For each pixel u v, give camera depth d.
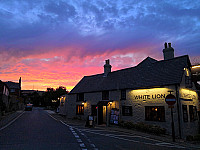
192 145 9.07
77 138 9.17
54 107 50.75
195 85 16.22
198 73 15.27
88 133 11.30
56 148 6.75
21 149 6.43
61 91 46.91
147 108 14.14
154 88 13.92
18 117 22.28
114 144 8.10
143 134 11.80
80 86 24.53
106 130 13.39
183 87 13.58
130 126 14.18
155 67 16.50
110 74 21.89
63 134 10.30
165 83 13.24
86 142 8.23
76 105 22.95
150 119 13.73
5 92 31.19
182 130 11.74
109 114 17.41
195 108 15.09
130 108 15.47
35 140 8.18
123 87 16.61
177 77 13.09
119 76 19.72
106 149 7.04
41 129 12.07
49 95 50.59
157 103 13.48
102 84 20.42
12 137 8.81
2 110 24.44
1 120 18.05
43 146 7.00
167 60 16.19
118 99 16.86
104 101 17.70
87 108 20.83
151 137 10.77
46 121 18.34
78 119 21.70
